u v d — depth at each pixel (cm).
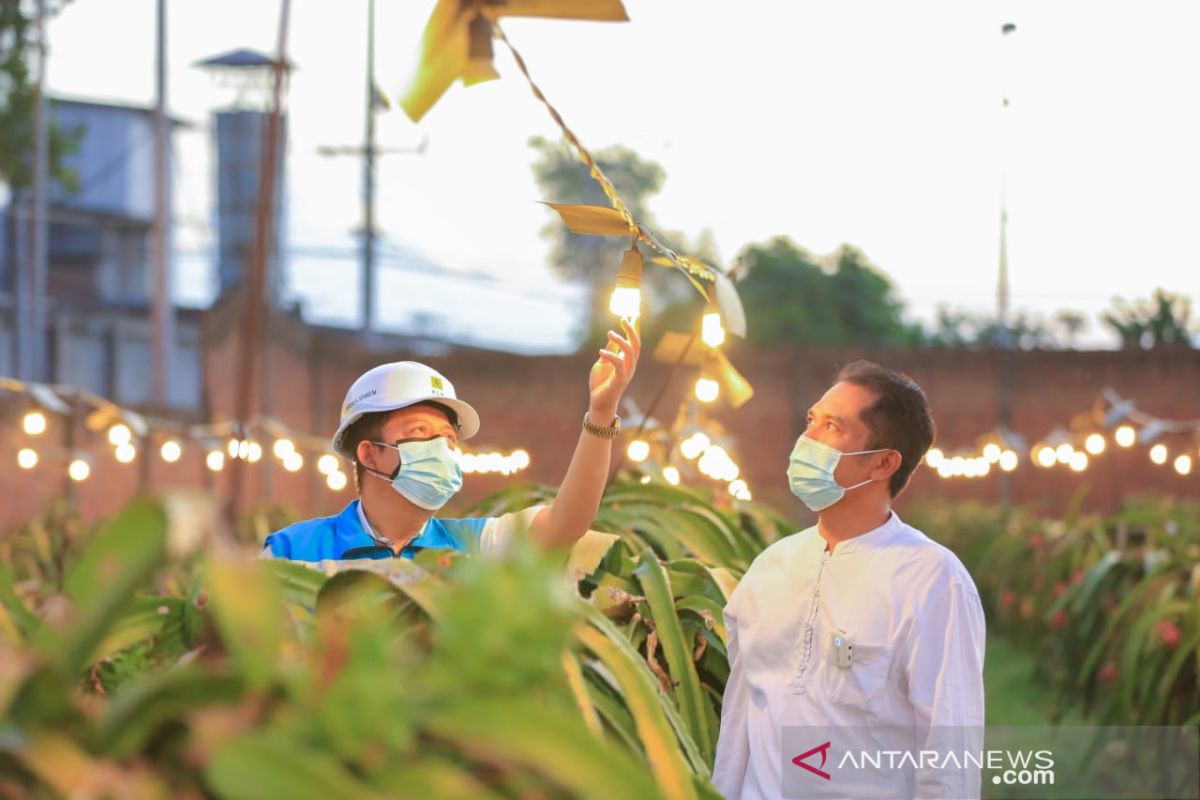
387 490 378
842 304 5284
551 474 3222
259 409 2391
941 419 3353
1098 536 1064
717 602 400
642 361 2972
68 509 1083
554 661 134
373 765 134
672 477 690
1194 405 3269
